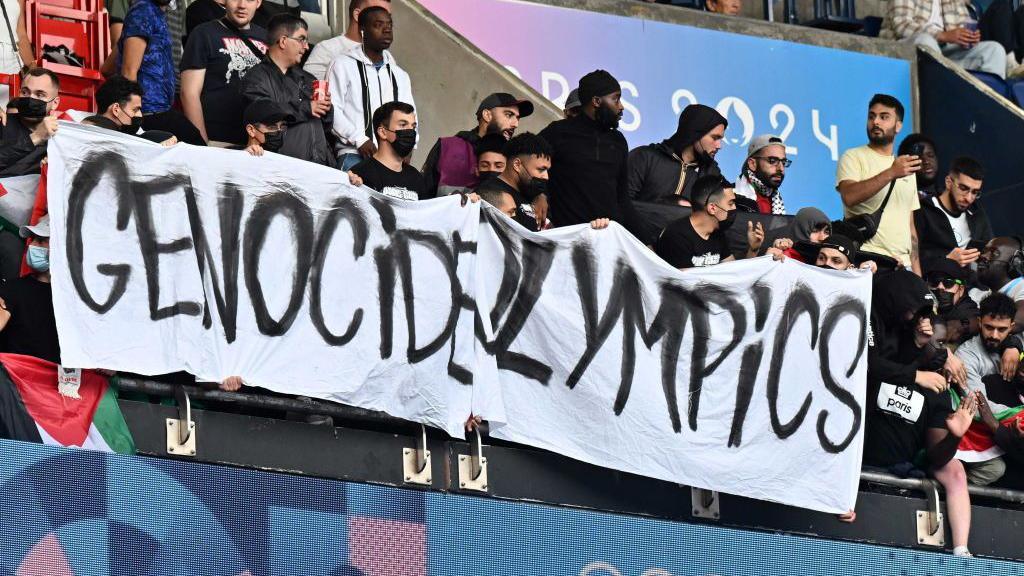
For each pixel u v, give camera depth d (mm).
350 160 37750
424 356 31656
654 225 38156
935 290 39281
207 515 29156
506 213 33719
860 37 52781
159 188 30031
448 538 31359
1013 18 55656
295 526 29953
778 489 34438
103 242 29453
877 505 35875
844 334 35406
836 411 35188
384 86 39375
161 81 38156
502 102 37125
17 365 28688
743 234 38594
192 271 30031
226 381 29984
